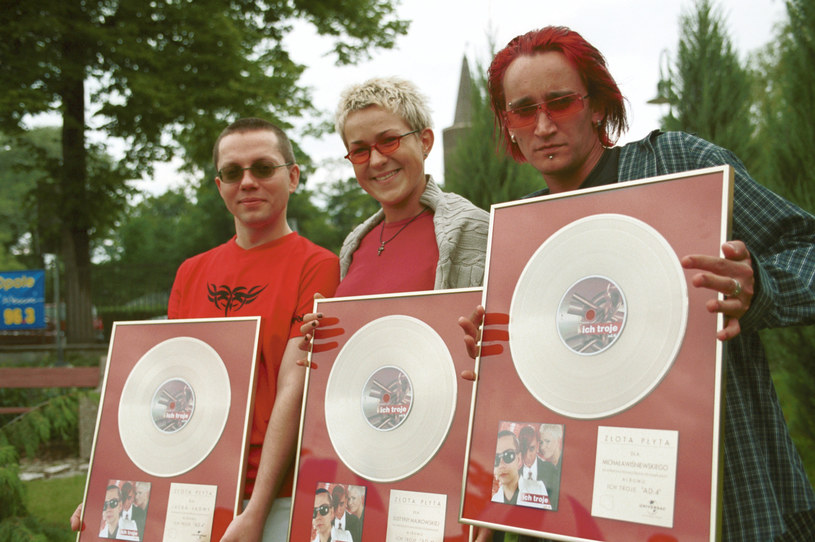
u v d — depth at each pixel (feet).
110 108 46.62
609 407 4.44
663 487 4.17
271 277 7.80
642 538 4.17
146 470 6.85
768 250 5.08
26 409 21.93
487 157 18.42
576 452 4.51
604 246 4.70
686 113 30.25
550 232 4.98
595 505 4.36
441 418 5.56
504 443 4.81
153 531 6.65
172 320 7.24
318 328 6.40
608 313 4.58
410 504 5.52
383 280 7.41
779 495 5.10
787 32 19.10
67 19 43.93
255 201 7.95
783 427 5.24
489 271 5.18
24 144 51.24
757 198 5.11
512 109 5.98
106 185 51.24
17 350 46.16
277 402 7.09
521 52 5.95
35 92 43.88
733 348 5.19
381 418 5.85
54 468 21.86
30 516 14.06
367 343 6.08
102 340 50.83
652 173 5.54
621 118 6.06
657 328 4.38
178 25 46.29
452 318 5.74
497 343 5.03
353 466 5.84
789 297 4.65
